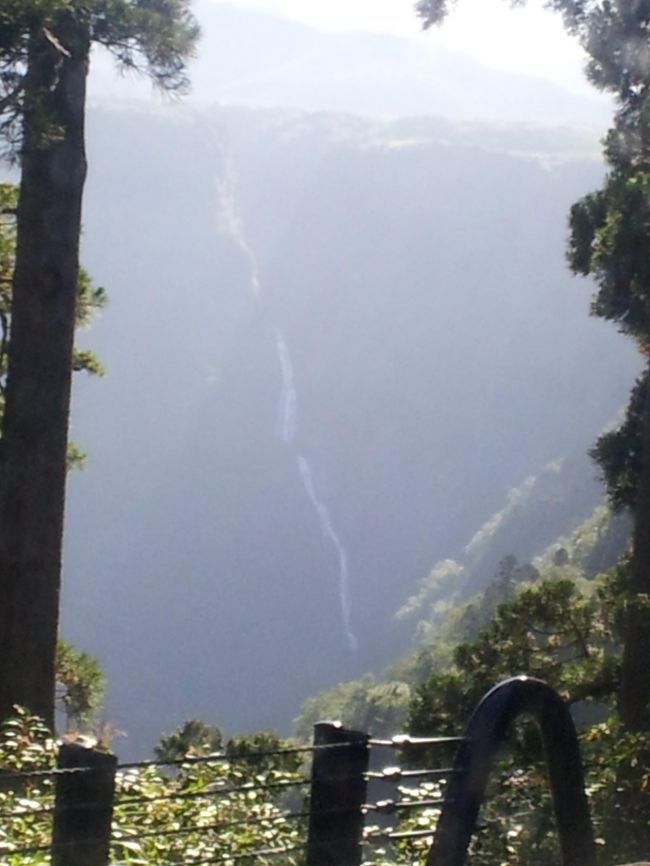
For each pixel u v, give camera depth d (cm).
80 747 433
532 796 668
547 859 633
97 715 1501
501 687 409
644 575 1448
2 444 1300
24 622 1285
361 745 454
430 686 1441
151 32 1183
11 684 1280
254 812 664
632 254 1465
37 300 1288
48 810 509
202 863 555
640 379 1756
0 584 1292
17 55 1124
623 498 1731
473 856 635
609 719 980
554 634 1518
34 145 1164
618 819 739
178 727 1148
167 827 633
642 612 1365
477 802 397
